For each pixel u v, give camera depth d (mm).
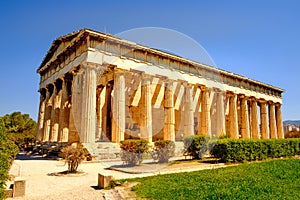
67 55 21609
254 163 12930
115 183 7508
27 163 14547
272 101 37531
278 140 17406
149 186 7008
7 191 6430
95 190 7211
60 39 22859
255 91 34250
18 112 37875
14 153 10477
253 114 34438
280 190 6434
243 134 31594
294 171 9898
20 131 32281
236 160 13664
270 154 16281
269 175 8875
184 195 5914
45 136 25000
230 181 7684
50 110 25781
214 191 6285
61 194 6750
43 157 18766
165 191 6324
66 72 20969
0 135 6211
